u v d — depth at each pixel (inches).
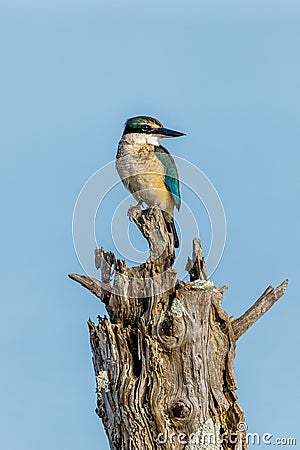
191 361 456.8
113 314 481.4
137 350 467.2
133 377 463.2
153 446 452.8
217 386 472.1
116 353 468.1
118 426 463.8
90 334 485.4
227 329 486.9
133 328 477.4
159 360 455.5
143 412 455.5
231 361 482.6
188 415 452.1
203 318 461.7
